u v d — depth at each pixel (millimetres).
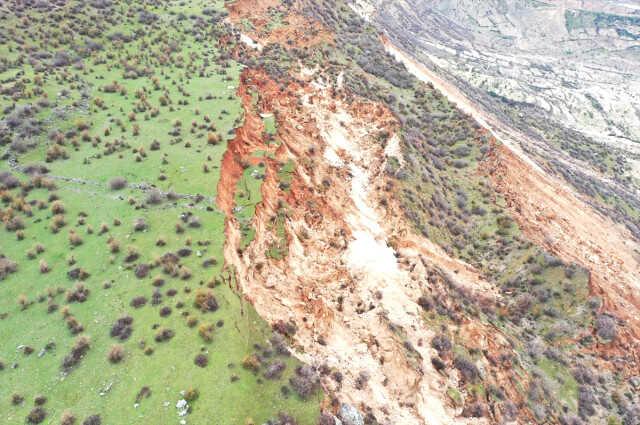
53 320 29250
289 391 26875
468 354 37594
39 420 23953
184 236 35125
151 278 31766
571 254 55500
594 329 44219
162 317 29109
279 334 30516
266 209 40594
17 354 27281
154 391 25156
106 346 27500
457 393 33875
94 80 55156
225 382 25906
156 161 43031
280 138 50281
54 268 32875
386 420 30078
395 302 39531
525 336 43844
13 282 31891
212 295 30188
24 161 42188
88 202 38688
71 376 26031
